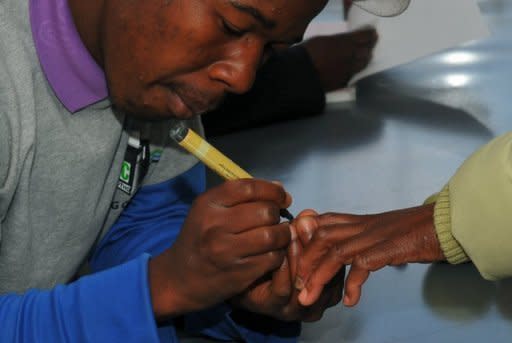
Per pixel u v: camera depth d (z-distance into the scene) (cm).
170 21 82
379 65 182
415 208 94
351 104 185
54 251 101
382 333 97
